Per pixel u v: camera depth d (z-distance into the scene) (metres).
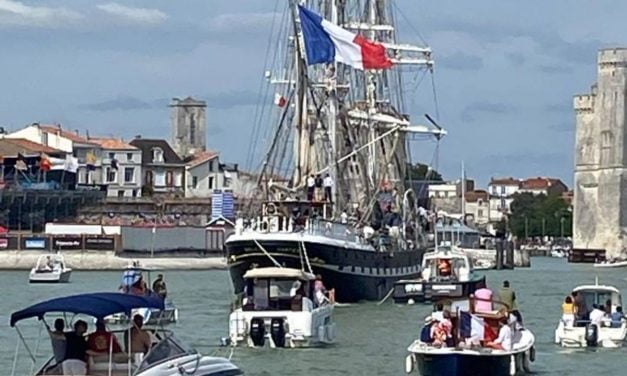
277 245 108.56
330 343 82.62
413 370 66.12
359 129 142.25
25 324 95.50
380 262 120.38
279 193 120.19
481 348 62.88
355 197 135.62
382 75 150.62
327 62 118.94
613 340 80.94
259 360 73.19
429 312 107.94
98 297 50.19
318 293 82.94
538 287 169.88
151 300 50.84
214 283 170.25
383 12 157.00
